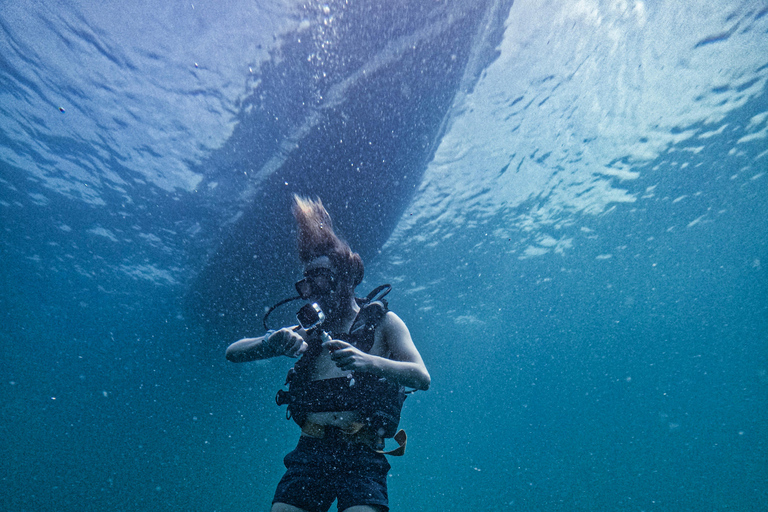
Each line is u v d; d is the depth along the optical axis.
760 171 15.10
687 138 12.30
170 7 6.45
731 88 10.55
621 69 9.10
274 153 7.62
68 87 8.43
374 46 6.16
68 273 16.22
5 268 16.48
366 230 8.74
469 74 7.84
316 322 1.40
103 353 23.88
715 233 19.95
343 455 1.51
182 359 22.34
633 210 16.30
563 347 36.03
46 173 11.15
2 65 8.22
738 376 60.59
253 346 1.50
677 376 58.38
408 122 7.13
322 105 6.79
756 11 8.45
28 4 6.91
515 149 10.65
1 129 9.93
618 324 32.62
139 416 34.97
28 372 28.05
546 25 7.55
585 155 11.87
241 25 6.46
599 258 20.23
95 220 12.60
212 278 10.09
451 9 6.08
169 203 11.04
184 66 7.37
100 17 6.91
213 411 32.16
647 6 7.79
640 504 29.67
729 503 26.72
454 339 27.41
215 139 8.66
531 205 13.76
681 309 32.16
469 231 14.27
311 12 5.98
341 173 7.31
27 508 31.92
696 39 8.83
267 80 7.04
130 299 17.45
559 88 9.05
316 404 1.56
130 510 37.22
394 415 1.55
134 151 9.68
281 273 9.08
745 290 30.28
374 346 1.63
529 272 19.67
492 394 47.34
